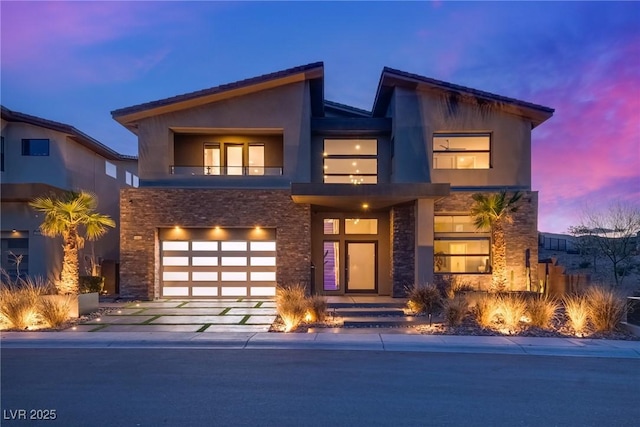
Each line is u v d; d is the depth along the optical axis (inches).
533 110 670.5
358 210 721.0
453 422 210.5
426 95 689.6
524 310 454.9
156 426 204.8
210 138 715.4
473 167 693.9
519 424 208.8
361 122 725.3
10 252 681.0
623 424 209.9
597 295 450.6
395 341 382.6
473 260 676.1
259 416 216.7
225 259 681.6
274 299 663.1
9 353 350.0
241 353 349.4
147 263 659.4
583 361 327.0
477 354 347.3
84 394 248.8
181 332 422.3
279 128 682.8
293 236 661.9
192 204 665.6
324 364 314.5
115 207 979.9
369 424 207.5
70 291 543.2
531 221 670.5
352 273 729.6
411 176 681.0
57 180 773.3
